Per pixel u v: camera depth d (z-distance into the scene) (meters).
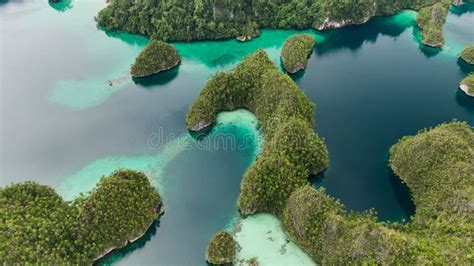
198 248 67.19
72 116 99.69
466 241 55.53
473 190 62.47
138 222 67.81
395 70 115.31
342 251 57.47
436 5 128.62
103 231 64.56
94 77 115.44
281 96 86.75
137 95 107.50
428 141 73.25
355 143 87.81
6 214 62.31
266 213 71.31
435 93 104.94
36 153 88.44
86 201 66.50
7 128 95.81
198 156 85.38
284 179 70.06
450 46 126.12
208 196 76.06
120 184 68.44
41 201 66.19
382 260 54.00
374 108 99.31
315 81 110.50
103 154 87.75
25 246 57.97
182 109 101.38
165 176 80.81
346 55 123.25
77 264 60.66
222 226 70.19
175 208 73.75
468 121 94.81
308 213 62.91
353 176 79.25
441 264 51.88
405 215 71.00
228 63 120.12
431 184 69.50
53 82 113.38
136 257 66.25
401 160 77.06
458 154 69.50
